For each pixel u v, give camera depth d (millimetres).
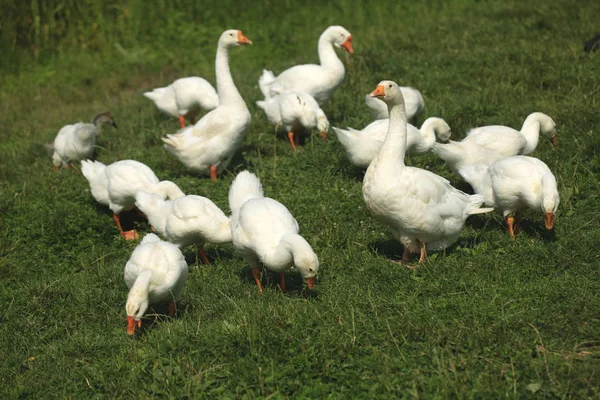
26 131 15344
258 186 8641
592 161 9555
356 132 9844
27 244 9477
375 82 14461
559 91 12445
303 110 11430
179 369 6133
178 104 13312
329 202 9555
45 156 13422
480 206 8641
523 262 7566
